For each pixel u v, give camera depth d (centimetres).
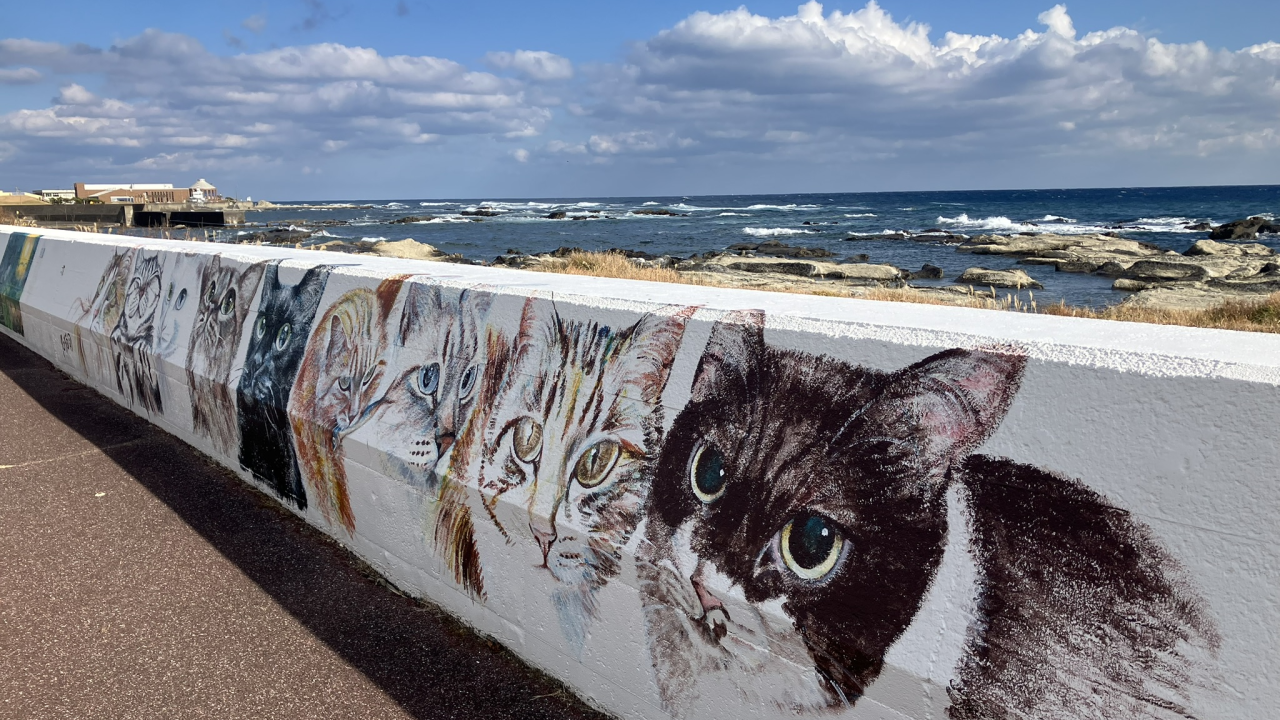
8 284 938
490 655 304
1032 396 181
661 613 241
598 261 1577
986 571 179
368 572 375
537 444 292
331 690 287
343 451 379
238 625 331
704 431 243
